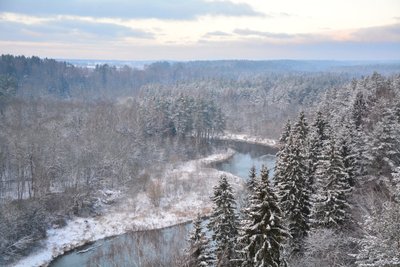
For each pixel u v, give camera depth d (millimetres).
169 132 115000
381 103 57625
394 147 38719
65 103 139125
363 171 42812
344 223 33125
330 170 33406
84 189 66250
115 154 79625
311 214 34031
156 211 63656
